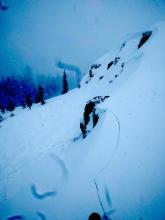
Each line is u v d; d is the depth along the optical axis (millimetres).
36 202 5367
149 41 13625
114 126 6230
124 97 7898
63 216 4457
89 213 4172
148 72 9141
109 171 4867
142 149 4957
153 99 6727
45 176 6746
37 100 44312
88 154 5926
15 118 23938
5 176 8242
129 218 3656
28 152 11141
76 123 12766
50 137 13016
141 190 4023
